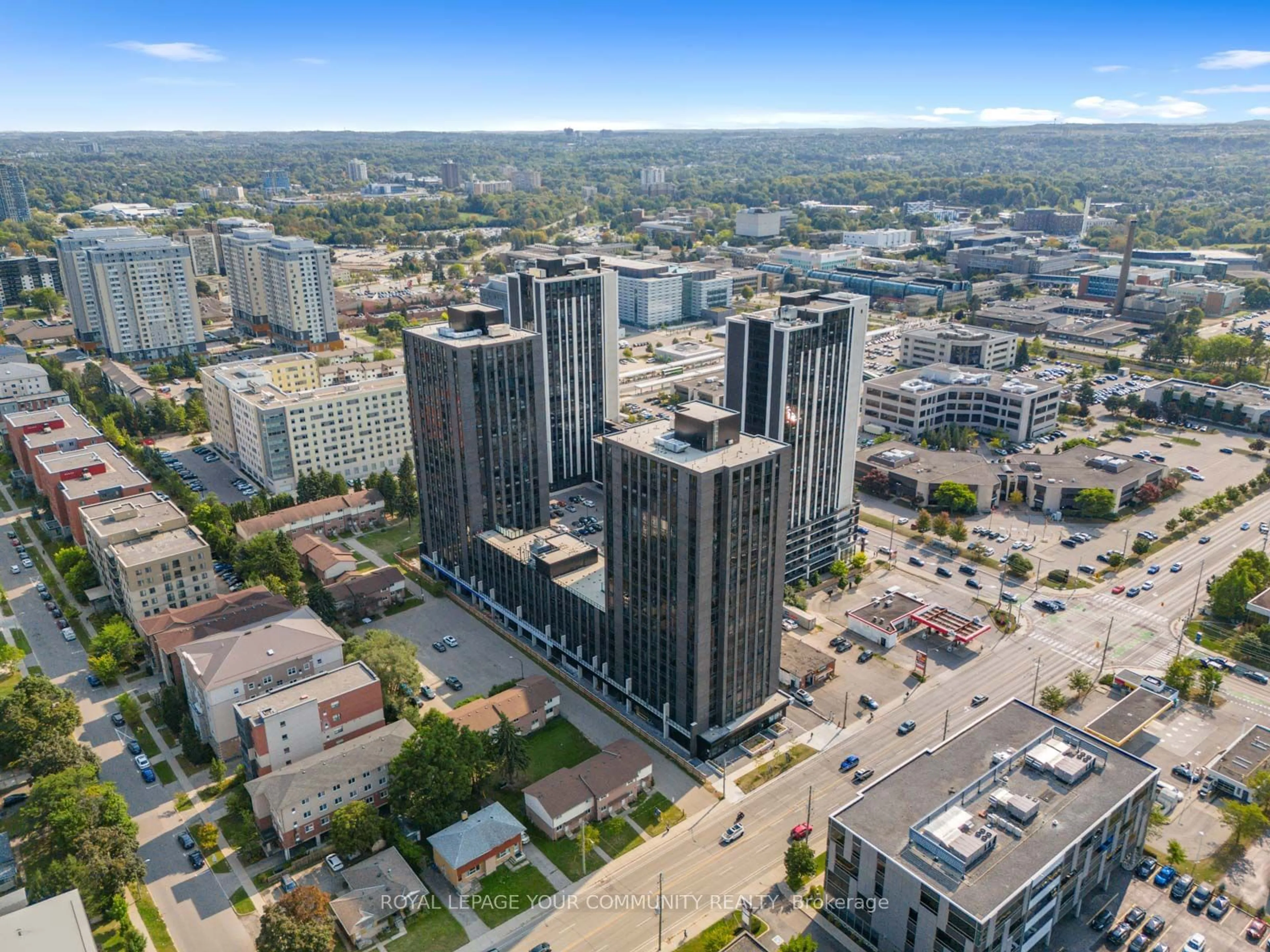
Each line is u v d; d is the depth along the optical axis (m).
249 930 149.12
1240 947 144.38
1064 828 142.12
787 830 171.12
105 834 154.62
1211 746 193.12
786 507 186.62
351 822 161.00
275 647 198.00
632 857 165.00
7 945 120.62
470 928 149.62
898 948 140.00
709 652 184.12
